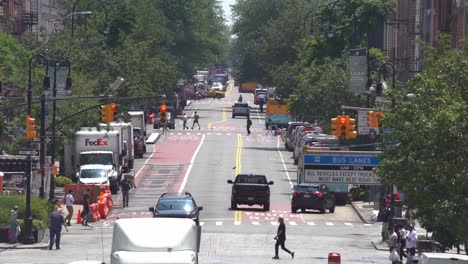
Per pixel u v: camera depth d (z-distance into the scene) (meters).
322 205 143.50
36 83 150.38
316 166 152.62
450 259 61.53
